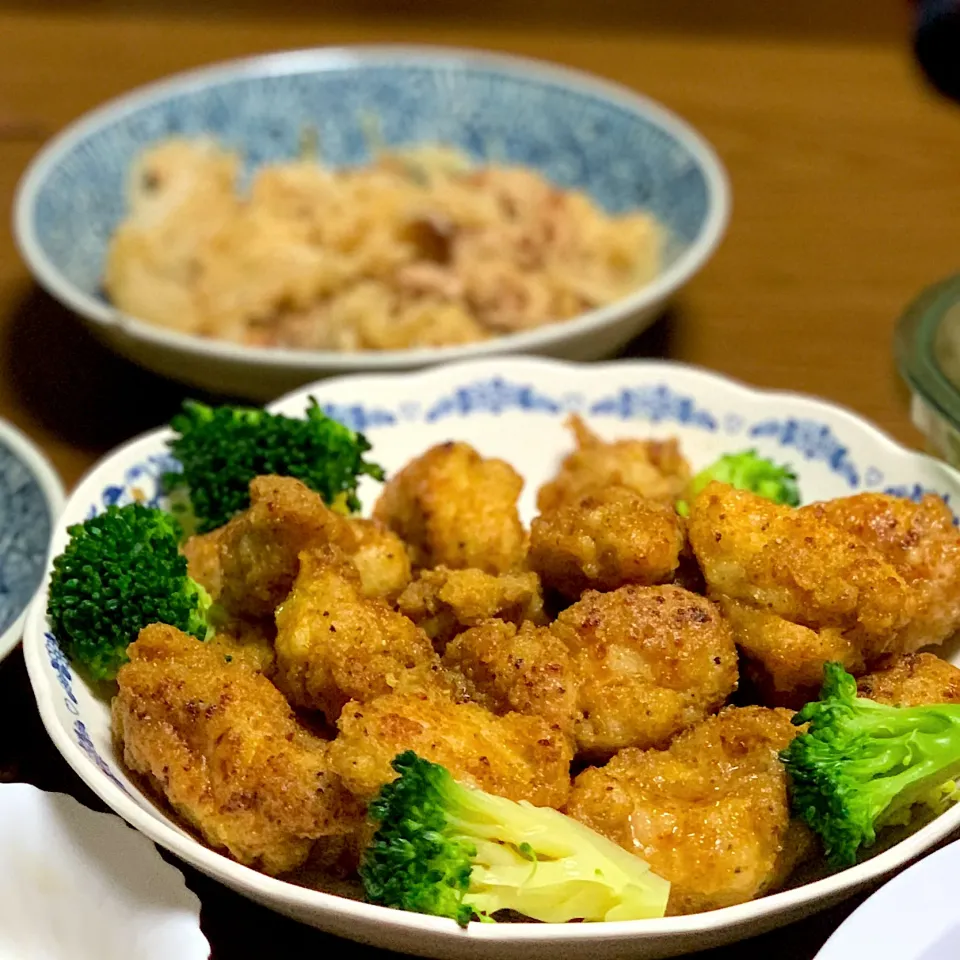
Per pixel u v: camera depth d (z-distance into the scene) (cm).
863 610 49
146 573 50
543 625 51
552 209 72
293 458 54
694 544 50
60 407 64
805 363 66
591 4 105
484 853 45
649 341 67
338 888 47
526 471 58
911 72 94
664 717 48
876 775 46
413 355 60
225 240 71
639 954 45
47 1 104
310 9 104
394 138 83
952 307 58
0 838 47
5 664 52
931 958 44
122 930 46
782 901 45
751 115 88
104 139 75
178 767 47
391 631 49
